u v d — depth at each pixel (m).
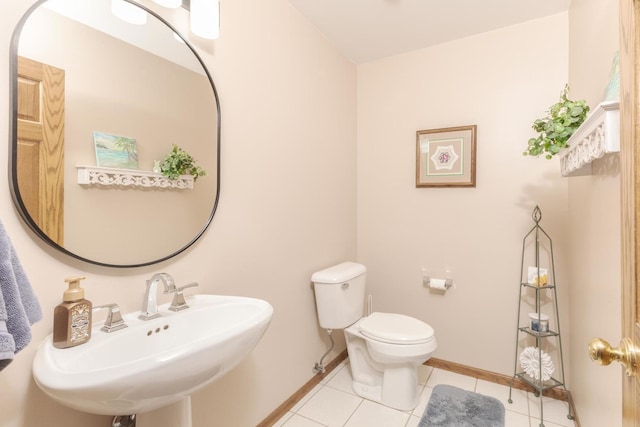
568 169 1.37
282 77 1.78
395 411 1.81
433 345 1.75
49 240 0.90
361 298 2.13
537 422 1.72
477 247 2.16
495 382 2.10
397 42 2.26
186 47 1.27
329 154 2.23
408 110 2.39
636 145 0.54
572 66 1.77
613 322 1.04
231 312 1.20
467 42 2.18
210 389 1.38
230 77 1.47
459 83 2.21
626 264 0.59
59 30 0.93
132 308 1.11
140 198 1.12
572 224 1.76
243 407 1.54
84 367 0.84
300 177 1.94
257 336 0.99
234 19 1.49
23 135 0.85
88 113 0.99
